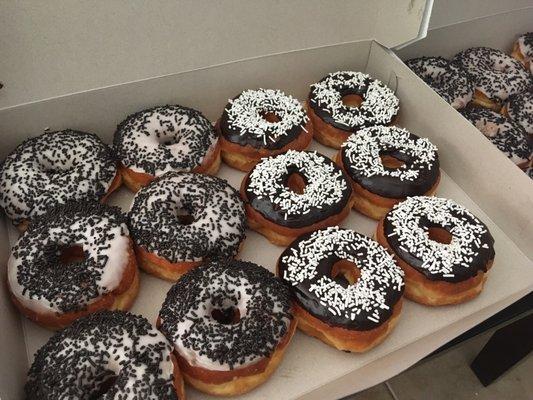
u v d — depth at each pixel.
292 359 0.35
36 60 0.38
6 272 0.35
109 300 0.34
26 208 0.38
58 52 0.38
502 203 0.43
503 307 0.39
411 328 0.37
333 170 0.43
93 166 0.41
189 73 0.45
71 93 0.41
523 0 0.59
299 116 0.47
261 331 0.32
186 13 0.41
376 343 0.35
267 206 0.40
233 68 0.47
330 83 0.51
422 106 0.49
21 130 0.41
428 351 0.36
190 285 0.35
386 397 0.57
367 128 0.47
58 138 0.41
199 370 0.31
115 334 0.31
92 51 0.40
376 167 0.43
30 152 0.40
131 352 0.30
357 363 0.35
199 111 0.47
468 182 0.46
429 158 0.44
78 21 0.38
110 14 0.38
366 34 0.52
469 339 0.39
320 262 0.37
